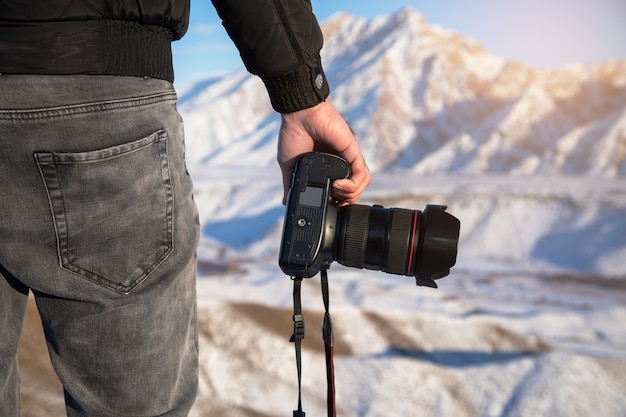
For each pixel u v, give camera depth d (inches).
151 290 20.5
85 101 18.1
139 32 19.4
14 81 17.4
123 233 19.3
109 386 21.3
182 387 24.0
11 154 17.7
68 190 18.2
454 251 27.5
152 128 19.6
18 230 18.3
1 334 21.4
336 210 28.2
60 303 20.4
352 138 29.4
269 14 24.3
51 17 17.3
